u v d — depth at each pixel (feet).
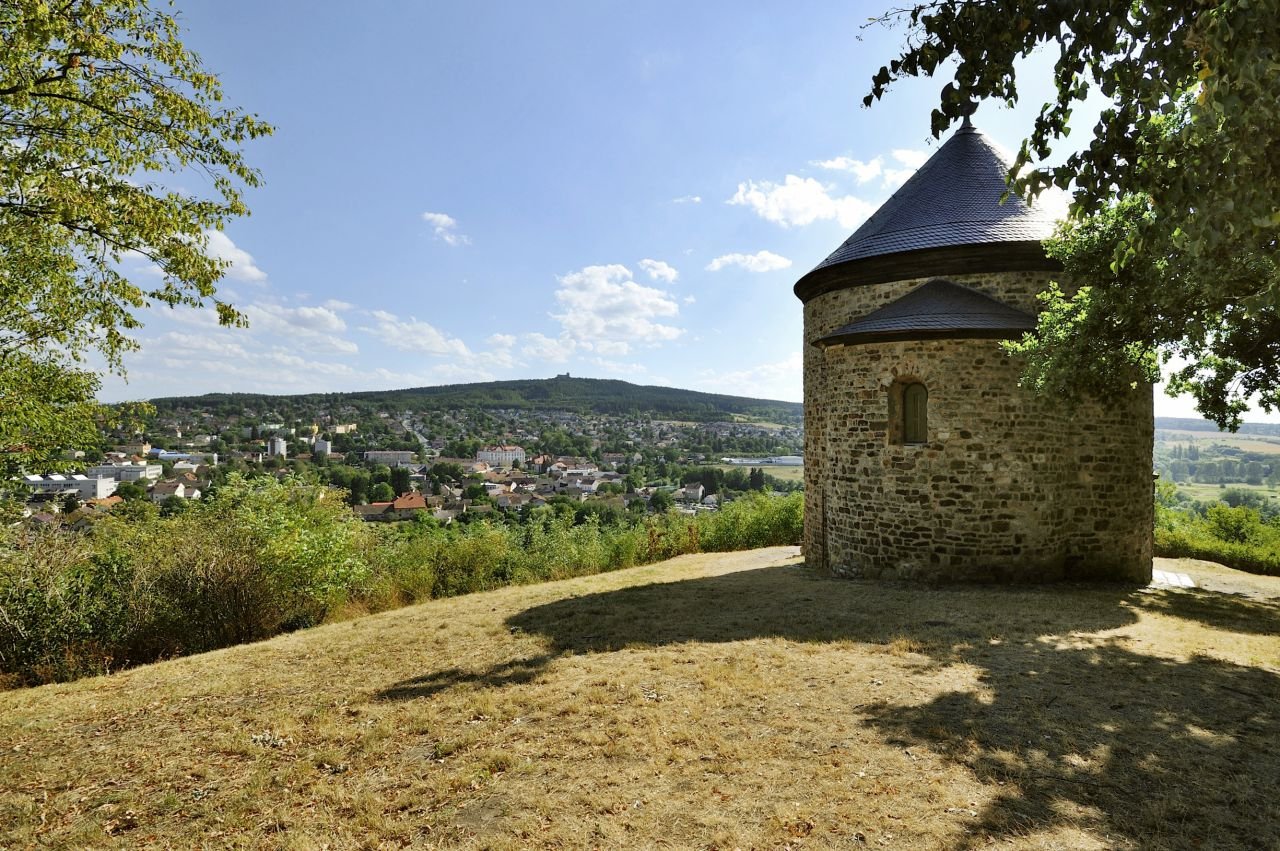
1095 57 11.69
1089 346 30.96
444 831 14.52
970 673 22.67
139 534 47.26
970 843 13.08
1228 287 22.50
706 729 18.95
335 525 52.60
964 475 38.73
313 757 18.76
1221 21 9.57
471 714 21.20
